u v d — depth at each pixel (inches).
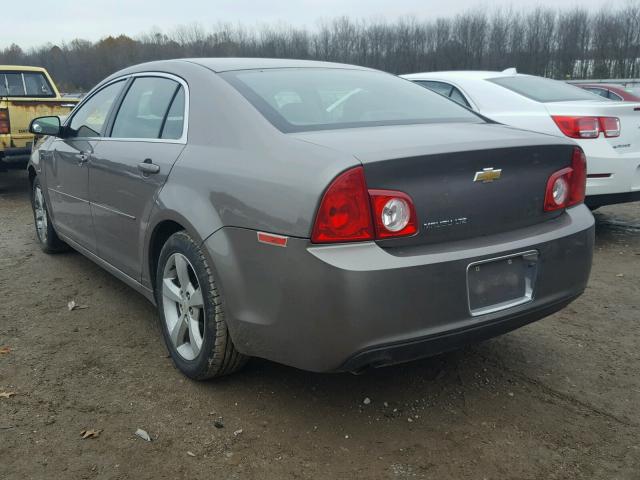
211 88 121.3
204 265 110.6
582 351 138.7
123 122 148.6
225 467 96.8
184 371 122.4
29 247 223.5
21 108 322.3
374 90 133.6
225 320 109.1
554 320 156.7
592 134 209.3
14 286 179.3
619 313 161.3
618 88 553.3
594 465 98.3
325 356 93.5
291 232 92.7
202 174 111.1
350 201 89.9
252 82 122.5
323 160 92.7
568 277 112.0
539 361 133.4
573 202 116.6
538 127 220.2
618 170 209.9
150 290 134.5
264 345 100.7
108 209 146.7
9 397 115.8
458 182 98.3
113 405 113.7
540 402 116.6
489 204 102.4
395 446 102.6
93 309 161.2
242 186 101.7
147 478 94.0
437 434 106.0
